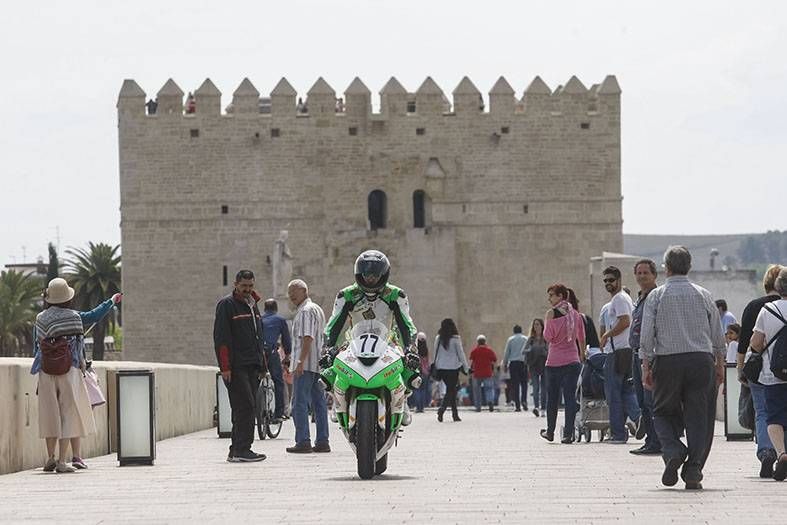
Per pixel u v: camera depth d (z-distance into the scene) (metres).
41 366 29.89
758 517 19.41
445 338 56.00
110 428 37.38
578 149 121.06
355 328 27.00
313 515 20.23
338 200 119.94
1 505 22.56
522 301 120.75
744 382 26.78
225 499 22.83
